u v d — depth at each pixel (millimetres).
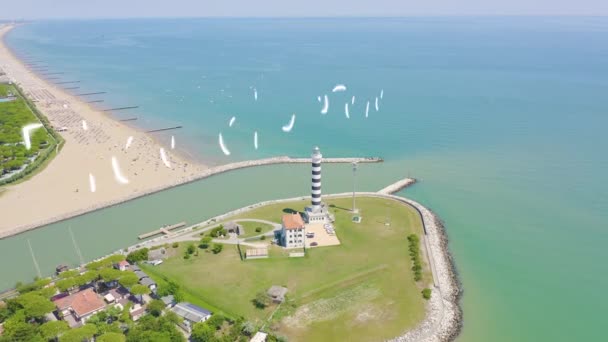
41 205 183750
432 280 131875
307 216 165250
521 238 160500
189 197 197125
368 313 116750
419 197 194500
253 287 126875
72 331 101562
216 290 125562
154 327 106000
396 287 127312
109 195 194000
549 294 129750
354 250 146250
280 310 116688
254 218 169750
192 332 105250
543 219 173625
